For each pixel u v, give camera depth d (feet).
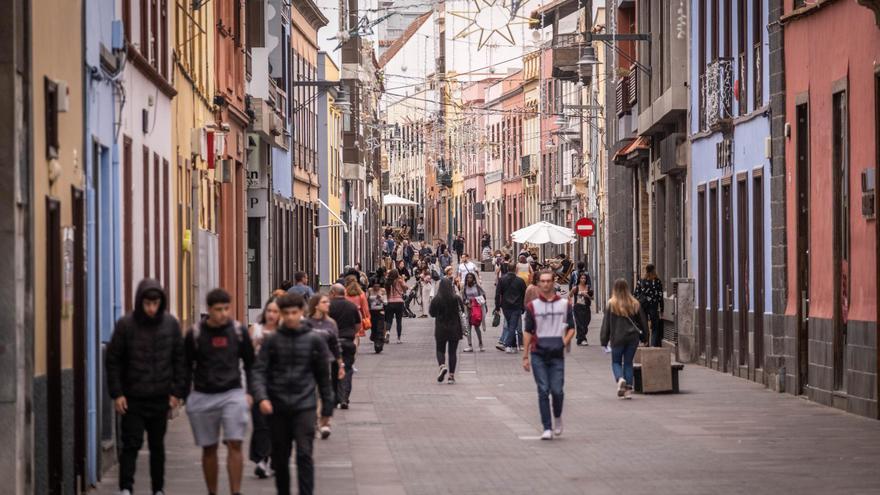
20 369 85.51
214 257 208.44
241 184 259.39
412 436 144.56
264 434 116.78
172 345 99.76
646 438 140.26
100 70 118.62
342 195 517.96
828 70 171.22
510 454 129.39
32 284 87.86
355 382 215.10
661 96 276.41
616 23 350.23
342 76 516.32
